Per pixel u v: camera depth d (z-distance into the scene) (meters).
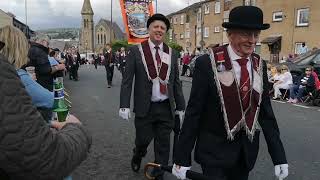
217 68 2.64
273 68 13.88
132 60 4.50
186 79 21.92
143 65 4.47
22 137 1.26
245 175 2.83
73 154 1.45
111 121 8.62
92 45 116.25
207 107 2.73
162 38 4.50
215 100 2.67
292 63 14.15
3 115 1.24
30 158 1.28
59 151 1.37
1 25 3.04
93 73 29.27
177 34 60.03
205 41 48.72
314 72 12.03
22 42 2.75
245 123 2.64
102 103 11.56
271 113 2.82
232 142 2.71
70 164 1.43
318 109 10.86
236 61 2.66
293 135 7.28
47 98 3.29
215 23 46.41
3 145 1.24
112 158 5.70
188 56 25.00
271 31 34.28
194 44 54.47
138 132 4.58
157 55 4.51
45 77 6.40
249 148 2.74
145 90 4.47
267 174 5.00
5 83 1.27
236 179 2.86
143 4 11.50
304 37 31.41
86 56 63.75
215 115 2.70
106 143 6.60
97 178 4.84
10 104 1.26
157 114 4.53
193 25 54.72
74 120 1.82
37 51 6.25
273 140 2.79
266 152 5.97
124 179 4.80
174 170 2.79
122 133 7.39
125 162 5.50
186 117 2.77
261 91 2.69
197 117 2.73
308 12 30.95
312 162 5.58
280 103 12.25
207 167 2.74
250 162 2.75
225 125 2.63
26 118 1.29
